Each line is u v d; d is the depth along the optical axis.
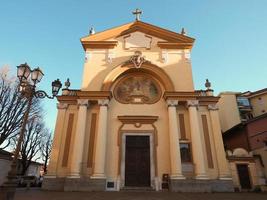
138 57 19.42
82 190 14.91
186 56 19.97
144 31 21.02
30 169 43.38
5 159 18.64
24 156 30.14
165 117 18.08
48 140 39.31
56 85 10.71
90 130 17.25
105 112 17.27
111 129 17.67
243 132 19.91
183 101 17.77
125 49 20.27
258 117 19.11
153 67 19.42
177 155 15.90
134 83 19.47
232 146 21.14
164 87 18.81
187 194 13.44
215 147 16.92
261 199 11.07
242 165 17.27
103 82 18.67
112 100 18.66
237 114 29.02
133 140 17.48
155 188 15.60
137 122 17.84
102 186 15.11
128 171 16.61
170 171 16.19
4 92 20.34
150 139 17.39
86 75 19.08
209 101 18.39
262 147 18.03
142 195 12.50
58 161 16.42
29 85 10.09
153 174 16.27
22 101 20.70
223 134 22.50
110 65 19.53
